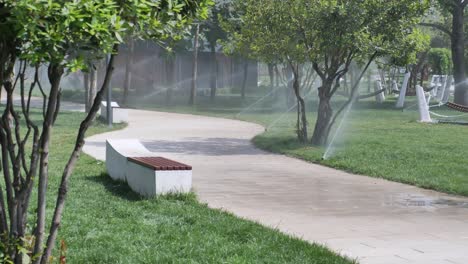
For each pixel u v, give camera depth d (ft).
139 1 15.42
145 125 101.24
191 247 27.43
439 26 156.15
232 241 28.84
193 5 18.16
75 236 28.89
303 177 51.98
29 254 17.35
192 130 93.76
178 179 39.52
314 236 31.50
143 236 29.19
